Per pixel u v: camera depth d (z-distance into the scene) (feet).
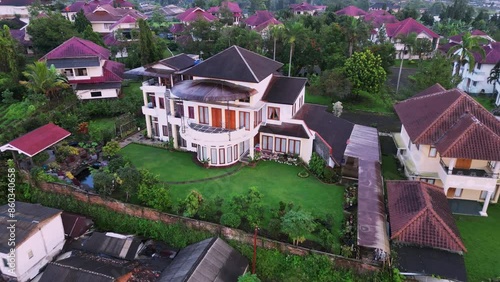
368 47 220.02
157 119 152.87
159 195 106.73
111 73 191.62
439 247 85.30
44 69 167.53
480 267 90.22
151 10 572.51
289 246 92.84
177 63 145.79
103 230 111.65
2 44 189.88
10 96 180.45
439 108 117.80
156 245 104.47
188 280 82.64
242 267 91.86
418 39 281.95
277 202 113.19
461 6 433.48
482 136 101.91
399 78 231.30
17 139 127.65
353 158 128.36
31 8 302.04
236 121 132.16
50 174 125.90
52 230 101.14
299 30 210.79
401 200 98.32
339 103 174.60
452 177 104.37
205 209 103.65
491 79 209.97
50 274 89.76
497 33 321.11
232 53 135.23
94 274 88.02
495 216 108.78
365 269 86.12
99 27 326.44
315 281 89.20
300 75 233.14
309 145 133.39
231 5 423.23
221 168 132.87
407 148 131.34
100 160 139.64
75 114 167.73
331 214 107.55
